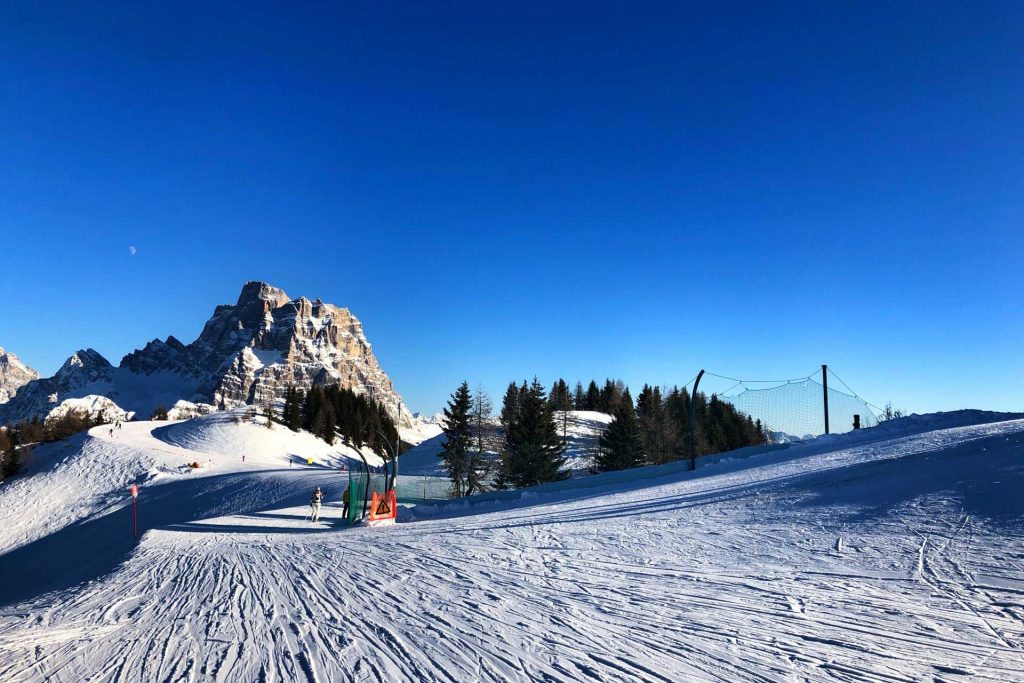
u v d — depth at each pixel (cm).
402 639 774
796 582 884
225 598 1167
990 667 552
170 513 4572
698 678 570
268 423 10175
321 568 1416
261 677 671
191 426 10069
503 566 1213
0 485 6806
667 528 1410
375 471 6159
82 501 5738
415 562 1363
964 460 1484
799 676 557
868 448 2228
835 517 1252
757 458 2791
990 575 806
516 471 5297
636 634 718
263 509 3547
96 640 920
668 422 6034
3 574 3959
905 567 887
